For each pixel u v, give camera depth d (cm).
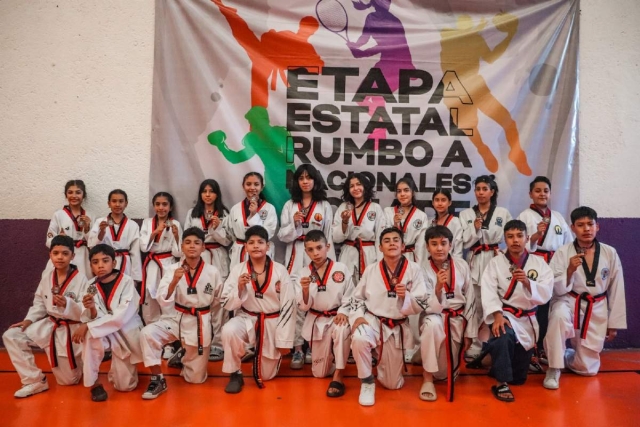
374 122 475
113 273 367
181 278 374
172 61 468
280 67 473
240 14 470
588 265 397
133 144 475
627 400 348
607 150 483
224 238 446
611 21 481
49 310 364
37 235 469
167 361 425
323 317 380
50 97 473
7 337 353
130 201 475
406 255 437
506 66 476
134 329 365
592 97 482
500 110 476
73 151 474
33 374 354
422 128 476
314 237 371
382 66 475
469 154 477
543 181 435
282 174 475
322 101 474
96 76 474
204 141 470
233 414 323
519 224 371
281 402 342
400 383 368
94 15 473
